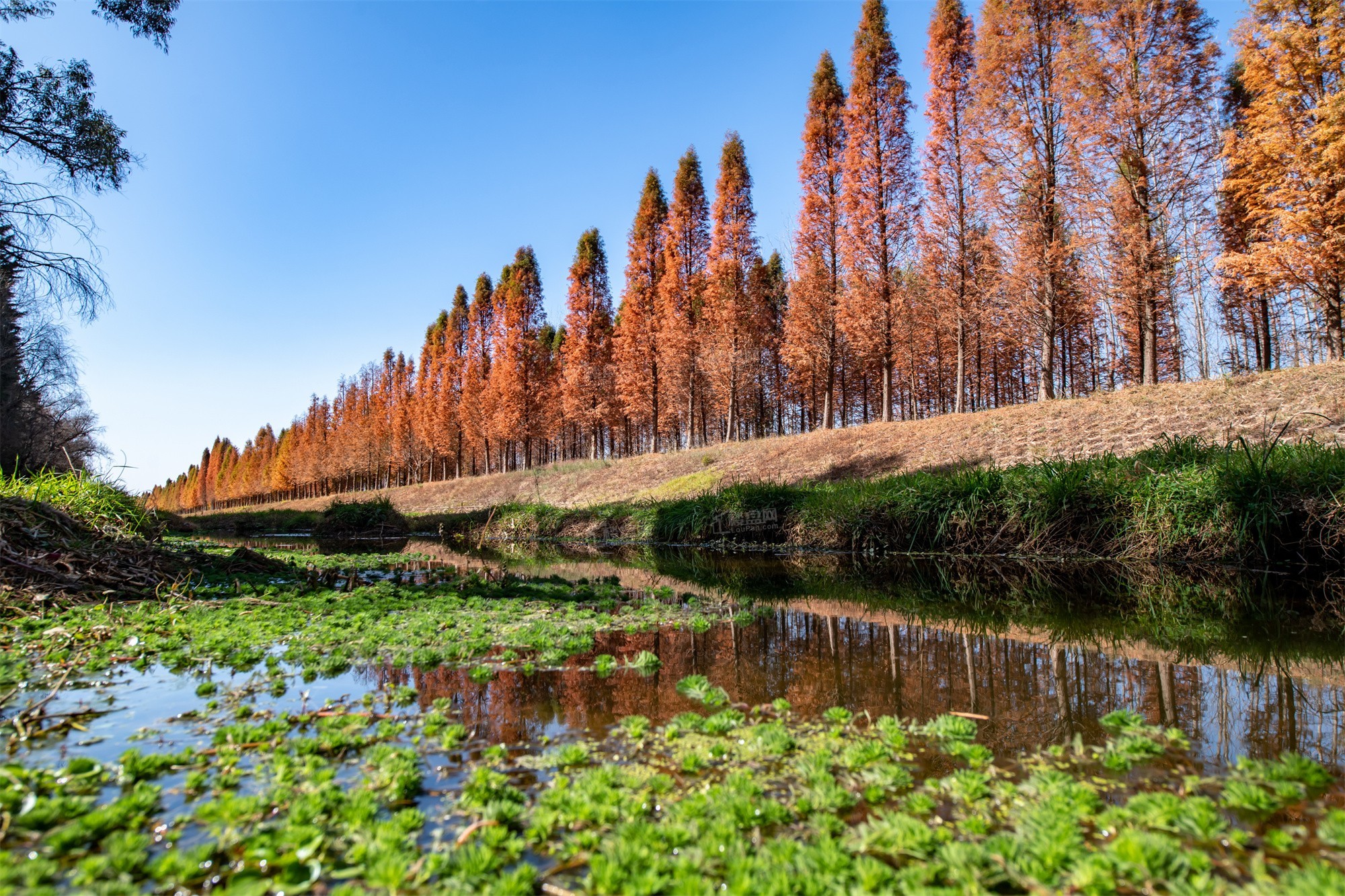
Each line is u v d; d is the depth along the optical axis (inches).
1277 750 95.3
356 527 820.0
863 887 58.9
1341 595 224.7
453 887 60.6
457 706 120.7
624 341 1109.1
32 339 593.6
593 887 60.9
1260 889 59.0
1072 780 85.4
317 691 129.5
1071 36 569.0
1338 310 495.5
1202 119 550.6
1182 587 249.6
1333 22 468.4
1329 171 462.3
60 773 84.3
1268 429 374.9
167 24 362.0
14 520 216.7
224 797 76.9
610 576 333.7
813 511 446.9
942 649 164.7
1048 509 331.9
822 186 821.9
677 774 89.4
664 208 1111.0
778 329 1267.2
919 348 1087.0
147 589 222.7
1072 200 579.5
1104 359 1087.0
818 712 115.5
